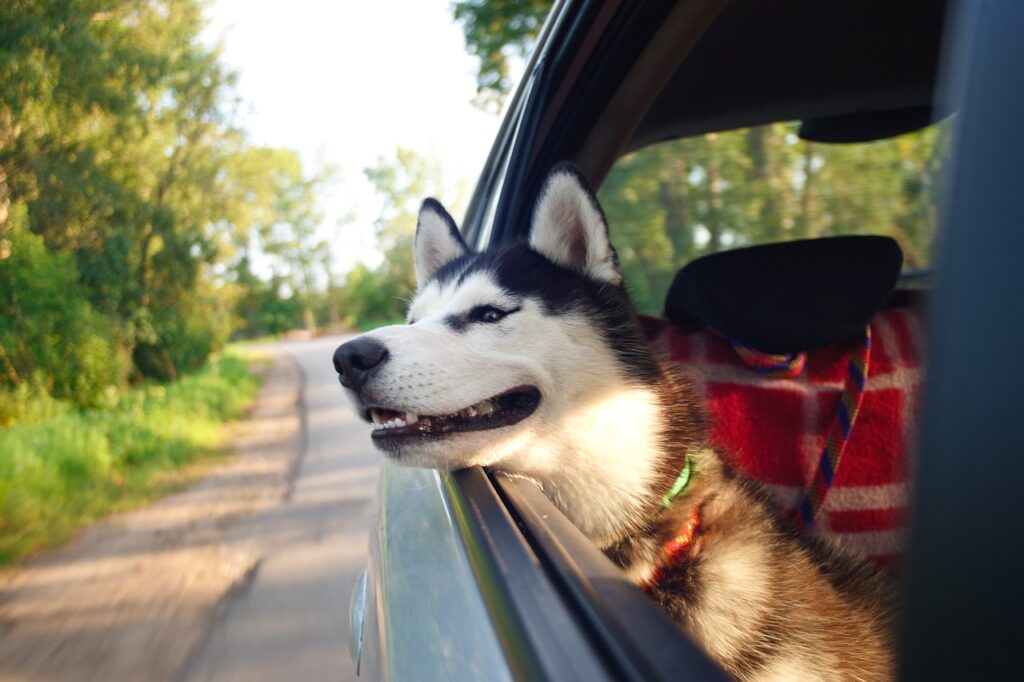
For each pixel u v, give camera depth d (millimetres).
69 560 5656
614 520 1798
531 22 8867
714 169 3465
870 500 2184
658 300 3752
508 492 1484
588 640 822
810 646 1632
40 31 15023
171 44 21047
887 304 2598
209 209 24156
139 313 19344
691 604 1633
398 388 1678
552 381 1815
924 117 3072
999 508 531
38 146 16156
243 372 23047
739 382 2303
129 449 9438
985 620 540
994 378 541
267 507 6805
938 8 2354
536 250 2051
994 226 554
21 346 13391
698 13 2037
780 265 2152
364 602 1949
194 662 3725
